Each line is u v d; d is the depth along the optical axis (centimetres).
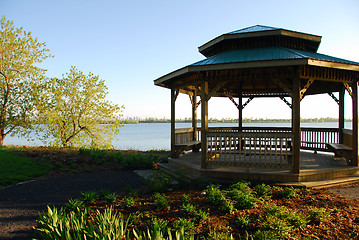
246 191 483
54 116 1435
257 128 1116
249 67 560
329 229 338
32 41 1459
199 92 681
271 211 374
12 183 680
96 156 1009
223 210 407
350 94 673
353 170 662
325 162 751
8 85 1419
